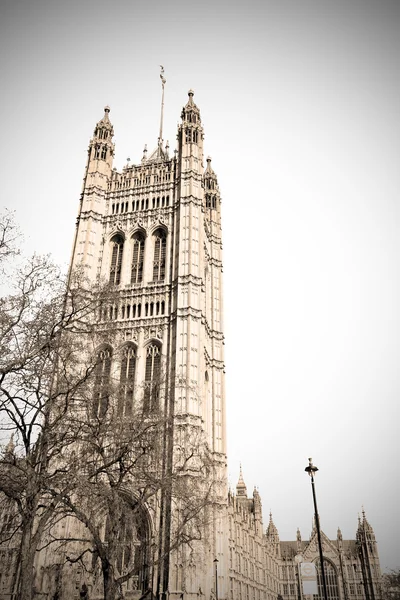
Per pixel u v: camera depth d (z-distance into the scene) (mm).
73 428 34625
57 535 49875
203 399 65500
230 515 75625
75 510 31844
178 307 65125
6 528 31328
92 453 35781
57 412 35125
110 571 31359
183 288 66625
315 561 143375
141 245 74312
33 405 31578
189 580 47844
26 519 28875
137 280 71188
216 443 69625
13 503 30781
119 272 72625
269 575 122938
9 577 40406
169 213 74875
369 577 134500
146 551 39500
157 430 37844
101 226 76625
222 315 81562
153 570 45562
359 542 144375
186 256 69375
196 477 44438
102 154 82562
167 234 73188
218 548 63406
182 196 74375
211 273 85062
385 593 135625
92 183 79125
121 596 34312
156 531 48469
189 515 41312
